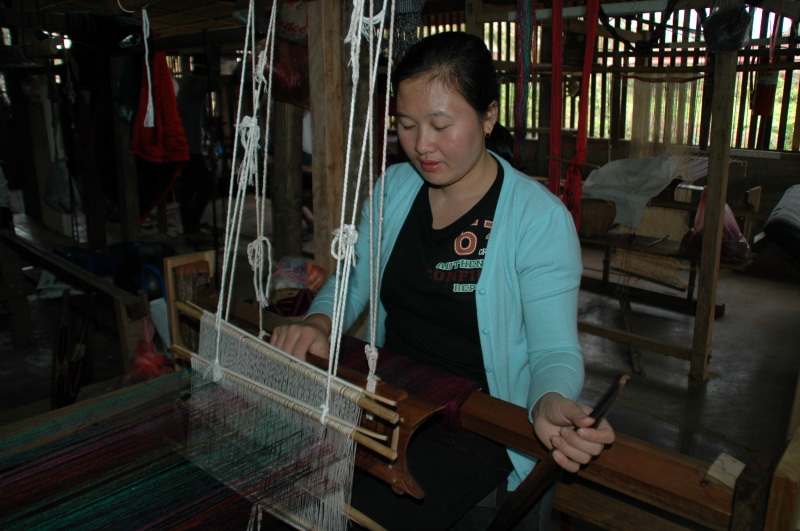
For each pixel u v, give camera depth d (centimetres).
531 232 94
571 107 584
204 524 83
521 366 102
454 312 103
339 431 80
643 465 71
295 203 361
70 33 313
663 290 442
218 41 284
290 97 258
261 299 104
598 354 336
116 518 84
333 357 83
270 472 88
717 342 348
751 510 62
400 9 161
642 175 392
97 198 443
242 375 97
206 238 523
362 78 179
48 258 274
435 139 89
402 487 81
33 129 498
